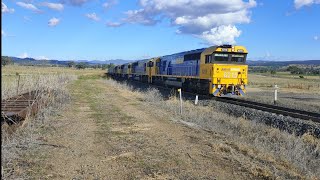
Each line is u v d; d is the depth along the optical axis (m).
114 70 85.50
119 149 9.55
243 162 8.37
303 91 44.44
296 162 8.94
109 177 7.21
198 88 27.91
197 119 15.19
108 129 12.62
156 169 7.79
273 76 122.81
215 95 24.52
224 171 7.71
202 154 9.11
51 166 7.81
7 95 16.22
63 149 9.41
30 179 6.88
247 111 17.83
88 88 38.28
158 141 10.62
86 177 7.18
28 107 11.79
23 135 10.40
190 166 8.05
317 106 24.05
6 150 8.22
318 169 8.69
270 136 12.98
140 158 8.67
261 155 9.15
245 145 10.15
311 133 13.25
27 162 8.01
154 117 15.84
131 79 60.72
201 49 27.41
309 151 10.89
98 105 20.78
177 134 11.77
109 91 33.72
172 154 9.09
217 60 24.44
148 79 46.84
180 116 16.42
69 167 7.82
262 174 7.49
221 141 10.67
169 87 37.91
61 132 11.76
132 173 7.49
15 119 10.31
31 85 19.64
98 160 8.45
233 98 26.56
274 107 20.14
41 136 10.84
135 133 11.90
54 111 16.58
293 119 14.95
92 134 11.64
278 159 9.06
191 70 29.20
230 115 18.47
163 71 39.22
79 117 15.51
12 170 7.33
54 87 22.78
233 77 24.80
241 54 24.89
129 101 23.52
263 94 36.91
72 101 22.88
